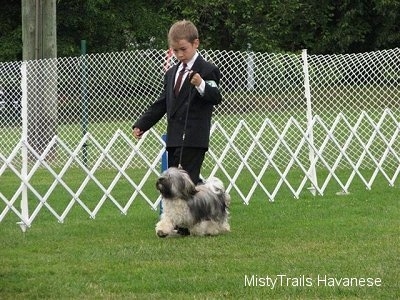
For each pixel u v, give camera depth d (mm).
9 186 16969
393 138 16438
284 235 11312
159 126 18219
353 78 17797
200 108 11117
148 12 36500
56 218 13336
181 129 11109
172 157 11297
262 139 18516
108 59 18625
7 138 18594
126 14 35969
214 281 8781
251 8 37562
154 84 18594
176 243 10844
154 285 8648
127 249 10555
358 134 17250
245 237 11188
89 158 18531
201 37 37719
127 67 18594
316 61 20203
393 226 11859
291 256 9961
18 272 9367
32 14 19812
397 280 8688
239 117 18297
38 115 17375
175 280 8844
